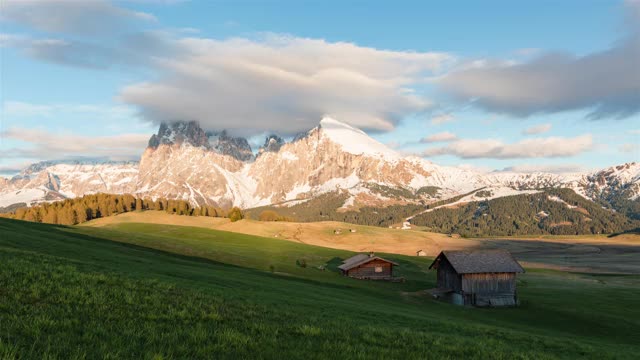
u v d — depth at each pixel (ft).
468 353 57.57
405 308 174.50
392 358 46.37
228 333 46.55
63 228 315.37
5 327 39.68
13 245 149.28
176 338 42.91
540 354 71.67
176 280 114.62
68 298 55.21
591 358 88.38
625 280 368.07
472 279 252.62
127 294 62.39
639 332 182.09
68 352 34.91
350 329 63.16
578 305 238.48
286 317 68.49
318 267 353.72
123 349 37.40
